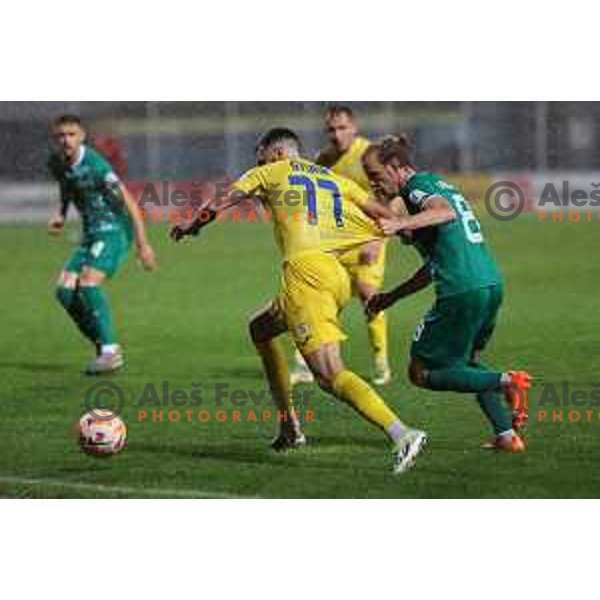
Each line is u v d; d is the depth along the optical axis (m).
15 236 56.94
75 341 32.38
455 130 72.81
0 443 22.38
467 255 19.94
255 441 22.23
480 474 19.88
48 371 28.59
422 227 19.50
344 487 19.44
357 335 32.22
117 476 20.33
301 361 26.47
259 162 21.55
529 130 72.81
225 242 53.25
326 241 20.19
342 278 20.16
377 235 20.36
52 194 69.06
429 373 20.44
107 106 72.00
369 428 22.70
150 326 34.16
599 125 72.62
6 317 36.22
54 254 50.56
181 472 20.44
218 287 41.03
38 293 40.59
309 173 20.52
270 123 71.69
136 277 43.56
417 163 72.56
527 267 43.69
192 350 30.72
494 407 20.89
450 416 23.53
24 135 70.81
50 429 23.31
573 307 35.53
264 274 43.69
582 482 19.47
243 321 34.69
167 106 71.75
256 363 29.06
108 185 28.06
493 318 20.42
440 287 20.03
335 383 19.69
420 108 72.25
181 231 20.52
